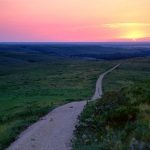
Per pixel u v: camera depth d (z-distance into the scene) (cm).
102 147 1330
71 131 2178
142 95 2298
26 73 14700
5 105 5594
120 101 2391
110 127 1658
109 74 12756
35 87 8938
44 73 14325
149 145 1002
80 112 3030
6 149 1992
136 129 1320
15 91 8081
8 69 17712
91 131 1853
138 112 1712
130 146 1077
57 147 1788
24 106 4909
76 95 6391
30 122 2888
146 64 19138
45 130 2370
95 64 19625
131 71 14612
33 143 1992
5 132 2494
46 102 5012
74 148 1609
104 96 3056
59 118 2888
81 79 10975
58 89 8144
